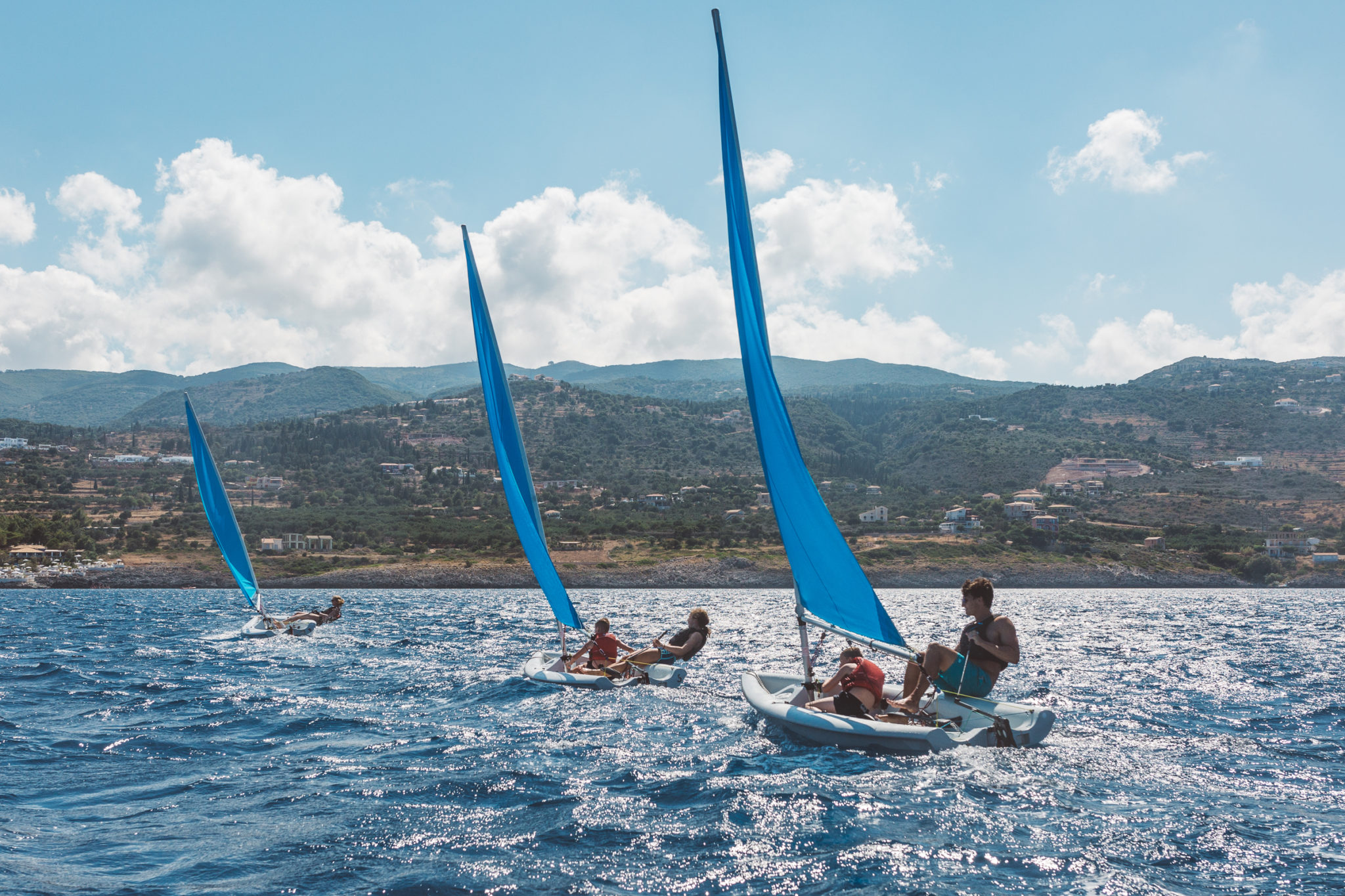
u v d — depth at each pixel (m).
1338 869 5.45
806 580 10.27
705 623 14.52
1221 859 5.64
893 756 8.66
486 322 16.25
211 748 9.38
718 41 11.09
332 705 12.31
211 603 55.88
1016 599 83.06
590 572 115.75
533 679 14.22
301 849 5.86
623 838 6.13
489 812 6.80
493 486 198.75
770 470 10.46
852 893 5.04
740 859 5.66
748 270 10.70
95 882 5.17
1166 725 10.56
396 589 104.44
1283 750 9.12
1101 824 6.43
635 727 10.45
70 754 9.08
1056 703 12.41
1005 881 5.25
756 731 10.07
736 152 10.91
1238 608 59.66
